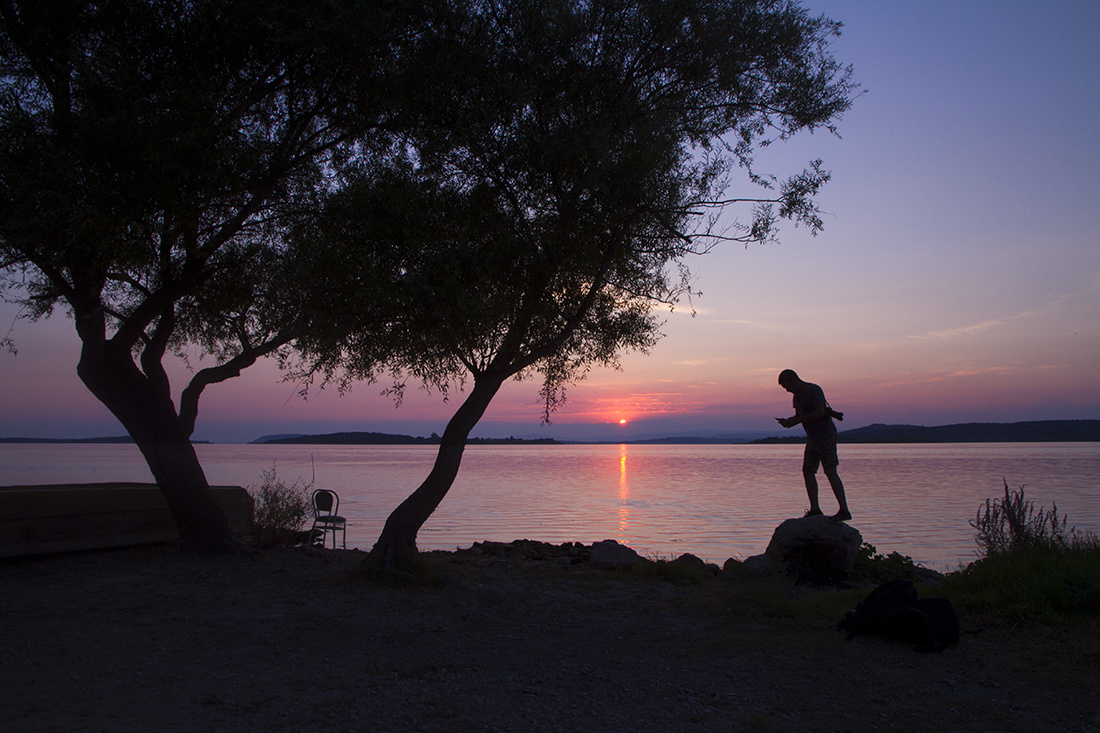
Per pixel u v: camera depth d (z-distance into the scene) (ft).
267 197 27.71
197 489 28.14
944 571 46.19
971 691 15.08
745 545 63.46
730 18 27.22
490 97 25.88
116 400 27.09
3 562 26.04
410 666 16.57
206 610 20.94
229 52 25.98
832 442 27.14
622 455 645.51
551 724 13.25
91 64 23.24
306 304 23.16
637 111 27.14
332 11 25.23
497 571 28.96
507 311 24.66
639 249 28.50
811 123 29.12
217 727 12.80
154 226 23.56
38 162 22.45
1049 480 176.76
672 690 15.21
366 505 104.94
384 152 28.37
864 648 18.12
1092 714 13.76
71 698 14.10
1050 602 20.42
